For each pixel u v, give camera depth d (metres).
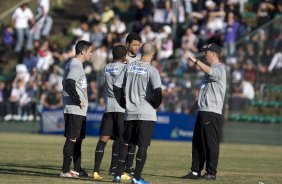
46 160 53.28
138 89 38.72
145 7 109.88
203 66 43.59
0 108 94.75
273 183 43.47
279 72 93.50
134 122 38.78
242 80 91.62
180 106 87.62
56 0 119.12
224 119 89.75
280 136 90.50
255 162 60.06
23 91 94.19
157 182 41.03
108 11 111.12
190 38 101.94
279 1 109.62
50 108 91.69
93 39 104.81
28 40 106.12
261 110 91.69
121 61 41.88
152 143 80.75
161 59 101.00
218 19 103.94
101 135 41.47
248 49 93.44
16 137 82.56
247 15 111.12
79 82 41.78
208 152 43.75
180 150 70.50
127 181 40.44
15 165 48.72
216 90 43.75
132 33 44.16
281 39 94.00
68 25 116.62
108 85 41.66
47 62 98.62
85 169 48.03
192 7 108.69
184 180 42.84
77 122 41.81
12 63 105.94
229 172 49.94
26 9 107.06
